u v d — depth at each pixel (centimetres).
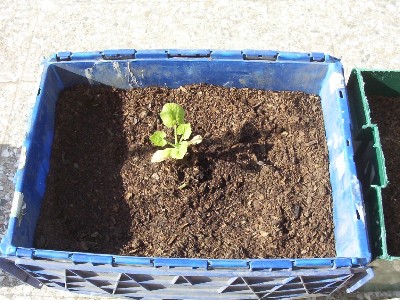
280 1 109
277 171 79
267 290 72
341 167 74
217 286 70
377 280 77
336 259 64
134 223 76
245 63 81
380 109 89
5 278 83
